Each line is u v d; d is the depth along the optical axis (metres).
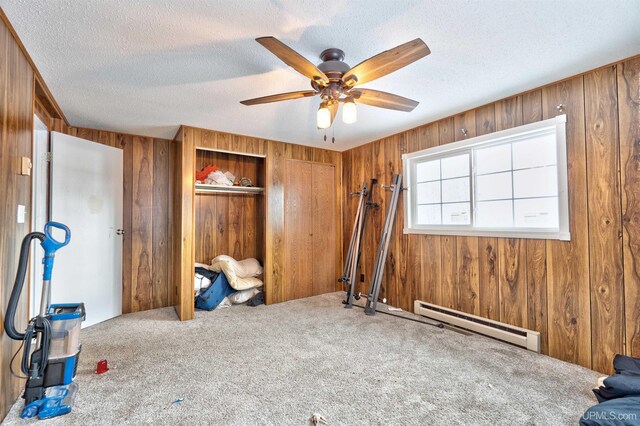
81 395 1.93
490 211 2.99
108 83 2.41
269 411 1.78
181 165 3.52
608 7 1.60
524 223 2.74
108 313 3.45
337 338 2.88
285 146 4.33
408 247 3.73
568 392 1.96
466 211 3.20
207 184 3.83
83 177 3.16
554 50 2.01
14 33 1.75
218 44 1.91
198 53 2.01
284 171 4.32
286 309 3.85
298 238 4.43
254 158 4.60
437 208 3.49
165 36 1.82
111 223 3.50
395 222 3.90
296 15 1.65
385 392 1.97
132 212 3.82
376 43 1.92
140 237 3.86
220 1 1.54
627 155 2.11
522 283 2.68
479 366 2.30
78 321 1.87
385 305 3.98
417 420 1.70
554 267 2.47
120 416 1.73
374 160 4.27
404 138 3.80
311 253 4.56
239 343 2.76
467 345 2.70
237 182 4.44
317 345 2.71
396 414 1.75
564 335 2.40
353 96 2.08
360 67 1.71
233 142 3.88
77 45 1.89
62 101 2.76
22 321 1.96
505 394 1.94
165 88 2.51
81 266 3.13
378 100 2.15
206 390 1.99
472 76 2.36
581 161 2.32
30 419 1.69
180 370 2.26
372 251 4.27
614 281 2.16
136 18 1.65
